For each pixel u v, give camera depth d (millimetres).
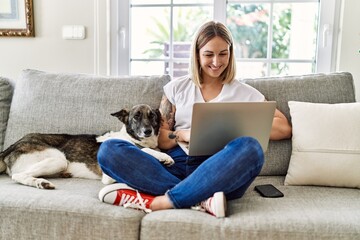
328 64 2254
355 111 1652
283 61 2346
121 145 1422
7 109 2014
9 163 1748
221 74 1787
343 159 1579
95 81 1984
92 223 1305
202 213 1302
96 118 1912
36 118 1934
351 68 2182
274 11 2309
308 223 1201
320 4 2219
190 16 2391
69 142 1836
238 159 1321
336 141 1606
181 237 1233
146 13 2420
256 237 1189
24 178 1580
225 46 1692
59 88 1970
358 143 1587
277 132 1720
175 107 1840
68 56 2406
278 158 1797
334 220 1215
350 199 1436
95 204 1354
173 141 1779
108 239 1296
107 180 1646
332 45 2230
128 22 2400
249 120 1425
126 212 1315
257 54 2371
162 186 1427
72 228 1317
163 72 2480
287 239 1182
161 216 1275
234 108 1375
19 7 2357
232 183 1331
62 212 1323
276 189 1529
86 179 1764
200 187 1319
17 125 1939
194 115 1357
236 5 2332
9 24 2387
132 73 2496
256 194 1524
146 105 1825
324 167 1593
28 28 2369
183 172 1632
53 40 2396
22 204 1352
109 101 1930
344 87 1855
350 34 2154
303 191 1552
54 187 1539
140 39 2451
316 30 2283
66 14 2359
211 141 1460
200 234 1221
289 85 1886
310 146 1630
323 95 1843
